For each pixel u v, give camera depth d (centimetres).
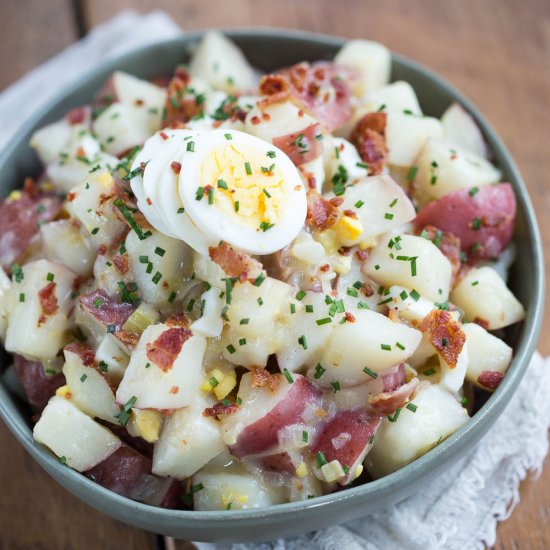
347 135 49
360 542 45
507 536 46
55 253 46
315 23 63
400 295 44
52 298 45
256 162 43
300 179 43
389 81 54
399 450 42
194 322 42
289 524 40
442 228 47
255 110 46
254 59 56
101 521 47
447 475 46
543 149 57
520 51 61
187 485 43
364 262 44
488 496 46
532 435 47
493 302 45
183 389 41
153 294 43
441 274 45
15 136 51
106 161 48
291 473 42
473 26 63
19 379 46
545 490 47
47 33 62
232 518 40
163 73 56
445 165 48
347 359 42
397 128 48
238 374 43
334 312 42
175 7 63
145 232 43
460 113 51
